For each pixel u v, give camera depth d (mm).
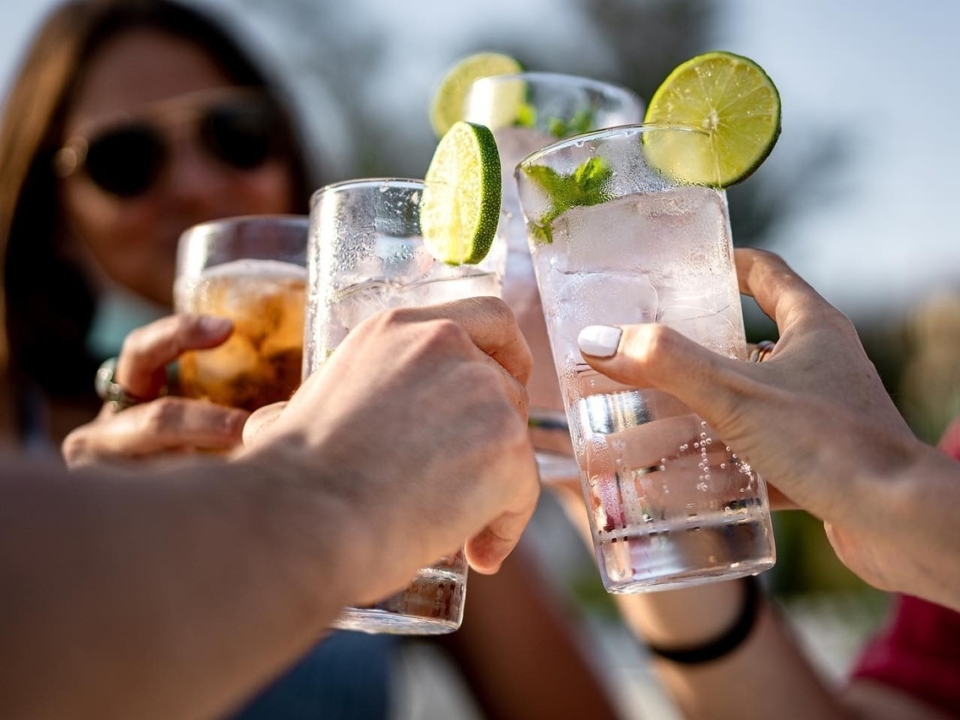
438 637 822
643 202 405
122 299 880
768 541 396
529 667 802
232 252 526
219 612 260
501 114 506
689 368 368
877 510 361
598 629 1672
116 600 247
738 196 5297
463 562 409
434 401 335
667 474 387
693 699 609
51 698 237
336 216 429
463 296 422
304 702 686
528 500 365
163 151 797
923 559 362
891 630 686
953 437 697
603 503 396
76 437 536
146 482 271
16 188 824
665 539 385
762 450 371
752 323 3082
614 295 398
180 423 500
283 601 271
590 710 801
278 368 505
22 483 252
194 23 838
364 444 317
